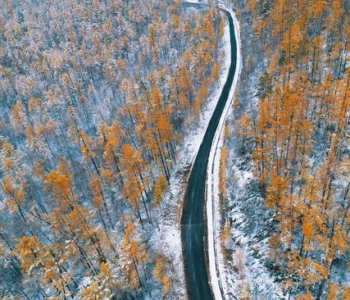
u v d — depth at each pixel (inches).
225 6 6422.2
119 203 3139.8
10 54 5846.5
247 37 4909.0
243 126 3002.0
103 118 4505.4
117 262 2356.1
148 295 2319.1
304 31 3378.4
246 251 2348.7
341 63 3038.9
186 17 6195.9
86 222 2477.9
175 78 4163.4
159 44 5374.0
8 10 7150.6
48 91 4894.2
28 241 2258.9
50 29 6299.2
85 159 3523.6
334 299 1766.7
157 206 2945.4
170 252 2527.1
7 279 2859.3
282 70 3225.9
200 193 2930.6
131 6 6609.3
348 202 2122.3
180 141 3553.2
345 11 3486.7
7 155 3720.5
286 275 2079.2
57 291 2335.1
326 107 2637.8
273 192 2309.3
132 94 4106.8
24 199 3235.7
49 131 4284.0
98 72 5324.8
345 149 2415.1
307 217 1993.1
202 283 2283.5
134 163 2906.0
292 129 2422.5
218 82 4220.0
